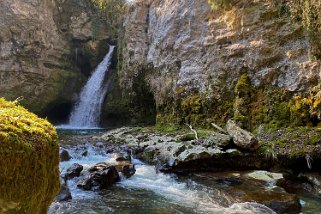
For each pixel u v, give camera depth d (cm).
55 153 209
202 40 1512
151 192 778
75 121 2275
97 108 2330
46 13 2120
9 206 177
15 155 175
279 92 1201
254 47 1283
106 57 2484
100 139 1431
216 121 1381
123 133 1481
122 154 1116
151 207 675
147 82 1933
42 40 2058
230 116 1334
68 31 2353
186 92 1565
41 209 204
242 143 977
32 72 2008
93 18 2520
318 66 1093
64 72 2222
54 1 2253
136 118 2089
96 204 677
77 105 2278
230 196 729
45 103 2095
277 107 1189
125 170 909
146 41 1983
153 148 1130
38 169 190
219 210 662
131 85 2061
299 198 773
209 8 1481
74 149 1169
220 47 1416
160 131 1497
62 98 2197
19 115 213
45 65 2102
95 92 2362
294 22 1170
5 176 172
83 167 931
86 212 627
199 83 1503
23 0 1964
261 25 1265
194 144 1081
